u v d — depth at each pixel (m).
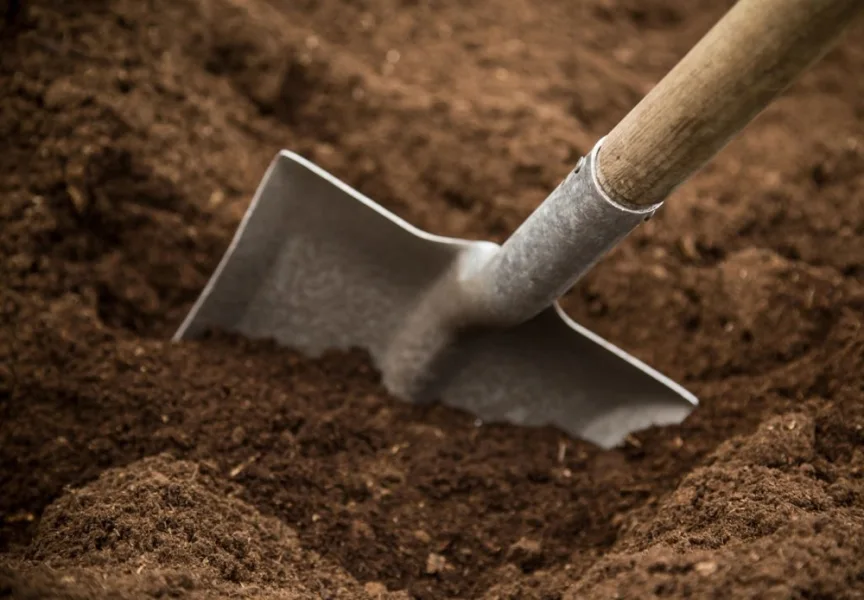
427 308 1.09
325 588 0.98
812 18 0.85
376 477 1.06
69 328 1.09
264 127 1.25
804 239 1.21
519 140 1.26
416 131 1.26
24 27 1.16
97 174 1.14
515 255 1.01
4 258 1.10
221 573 0.96
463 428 1.11
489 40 1.39
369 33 1.36
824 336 1.11
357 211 1.07
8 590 0.88
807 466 1.00
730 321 1.15
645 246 1.21
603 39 1.45
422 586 1.01
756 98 0.88
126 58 1.18
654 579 0.91
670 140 0.90
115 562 0.94
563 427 1.12
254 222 1.08
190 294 1.16
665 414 1.10
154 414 1.05
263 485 1.03
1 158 1.13
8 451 1.03
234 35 1.26
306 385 1.11
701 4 1.53
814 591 0.89
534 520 1.04
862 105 1.36
